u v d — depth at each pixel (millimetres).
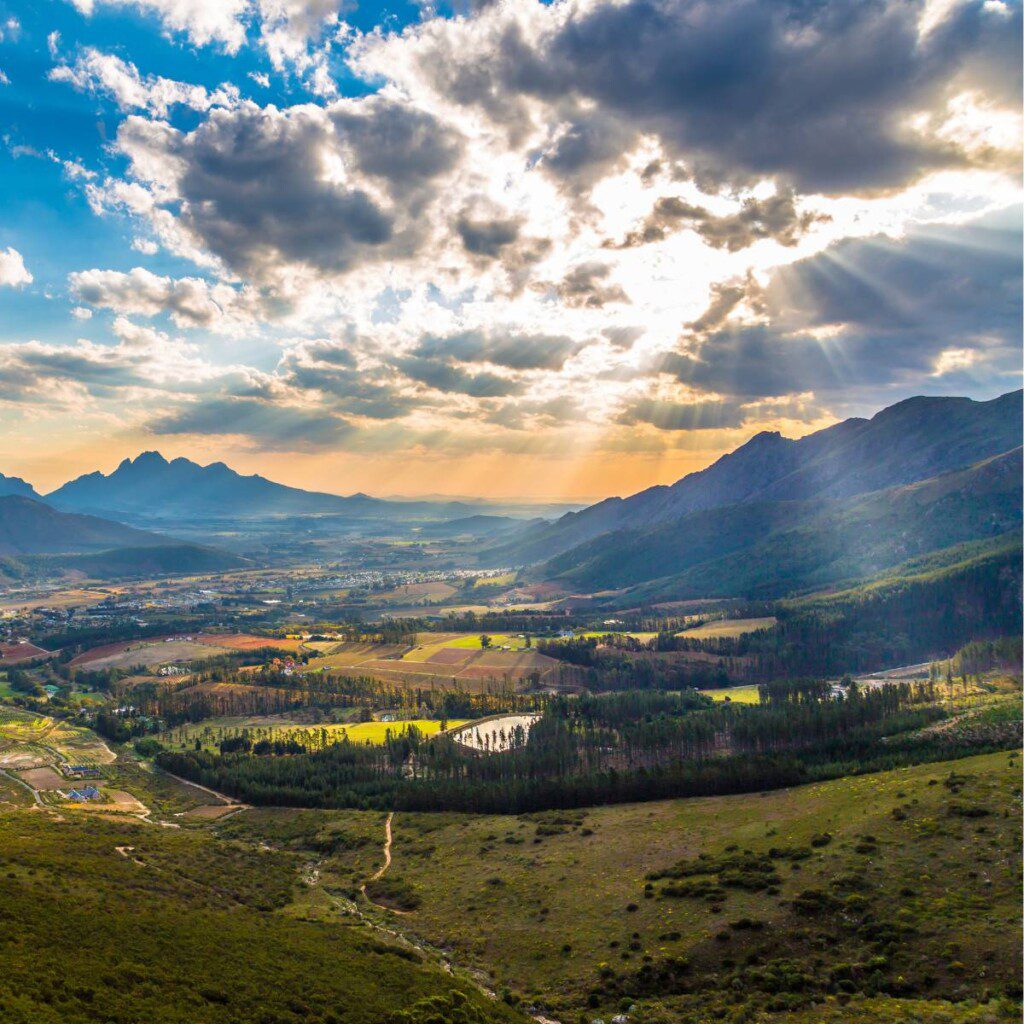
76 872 116438
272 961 92938
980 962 86625
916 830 124750
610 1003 95625
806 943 99938
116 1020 67250
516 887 137500
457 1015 85500
